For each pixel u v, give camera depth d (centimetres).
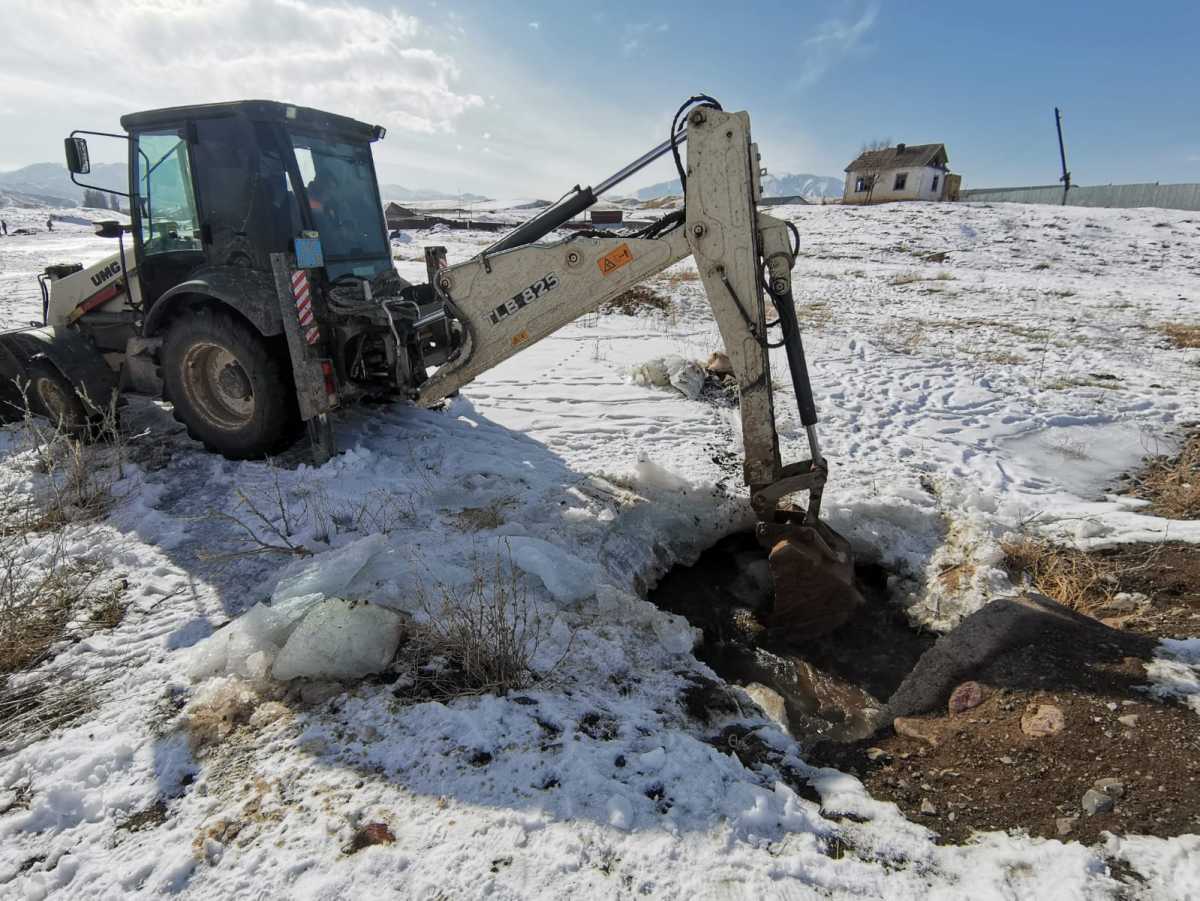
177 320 489
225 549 382
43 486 455
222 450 513
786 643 369
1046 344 982
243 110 447
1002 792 218
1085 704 246
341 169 536
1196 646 272
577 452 552
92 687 274
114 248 2738
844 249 2434
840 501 461
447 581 335
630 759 231
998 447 591
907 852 196
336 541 390
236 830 206
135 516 416
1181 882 176
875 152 4791
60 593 331
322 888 184
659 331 1085
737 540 468
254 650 282
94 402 512
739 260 361
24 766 234
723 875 186
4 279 1587
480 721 245
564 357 896
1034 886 181
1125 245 2306
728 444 578
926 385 771
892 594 406
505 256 426
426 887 183
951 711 263
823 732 303
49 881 193
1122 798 205
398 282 584
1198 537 400
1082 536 417
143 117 473
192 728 249
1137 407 683
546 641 299
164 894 187
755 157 352
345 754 233
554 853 193
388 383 515
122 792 223
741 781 222
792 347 370
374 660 274
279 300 448
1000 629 289
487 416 641
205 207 478
